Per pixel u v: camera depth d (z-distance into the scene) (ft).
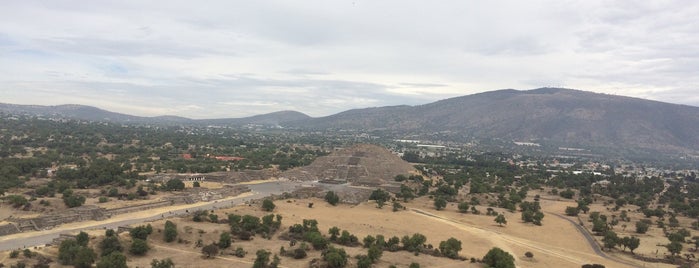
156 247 547.49
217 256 526.16
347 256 518.78
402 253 564.71
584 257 611.88
